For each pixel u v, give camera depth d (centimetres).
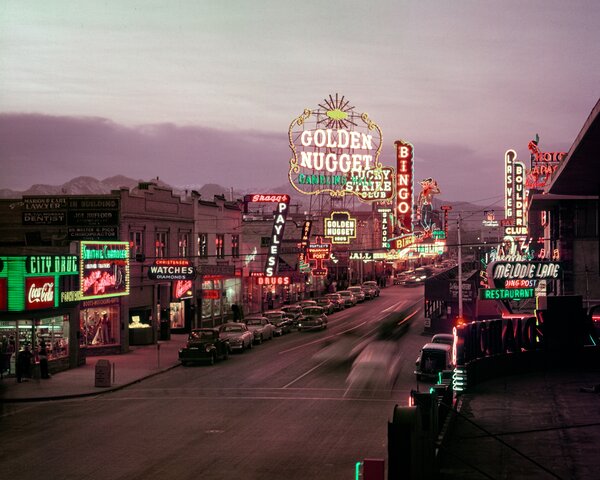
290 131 8375
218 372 4097
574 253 5238
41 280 3991
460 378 2970
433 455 1822
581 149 2803
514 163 8531
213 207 6719
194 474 2073
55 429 2703
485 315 5850
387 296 10569
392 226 10706
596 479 1814
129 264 4981
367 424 2708
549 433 2294
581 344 3650
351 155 8494
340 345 5244
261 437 2516
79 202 5016
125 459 2247
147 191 5425
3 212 5116
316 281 10356
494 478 1820
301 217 10275
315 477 2033
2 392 3478
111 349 4841
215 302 6769
